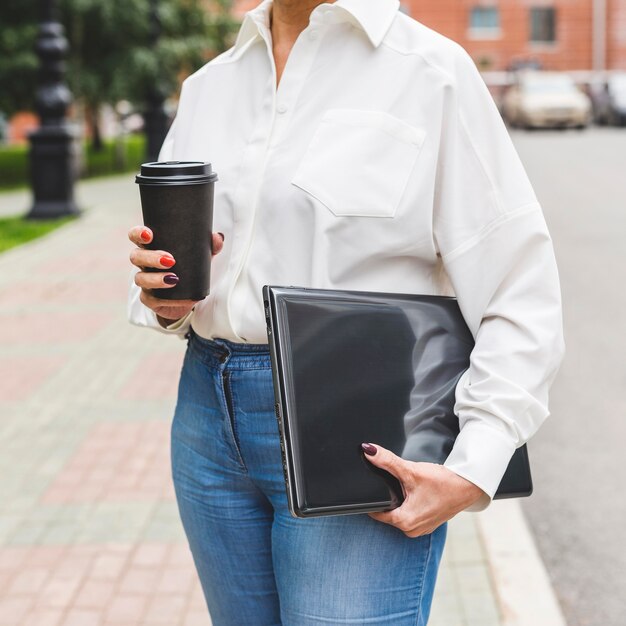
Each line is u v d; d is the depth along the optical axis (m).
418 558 1.72
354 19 1.72
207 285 1.69
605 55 45.75
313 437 1.56
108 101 22.14
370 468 1.58
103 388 6.14
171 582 3.66
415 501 1.58
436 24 45.94
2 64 21.33
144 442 5.16
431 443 1.64
